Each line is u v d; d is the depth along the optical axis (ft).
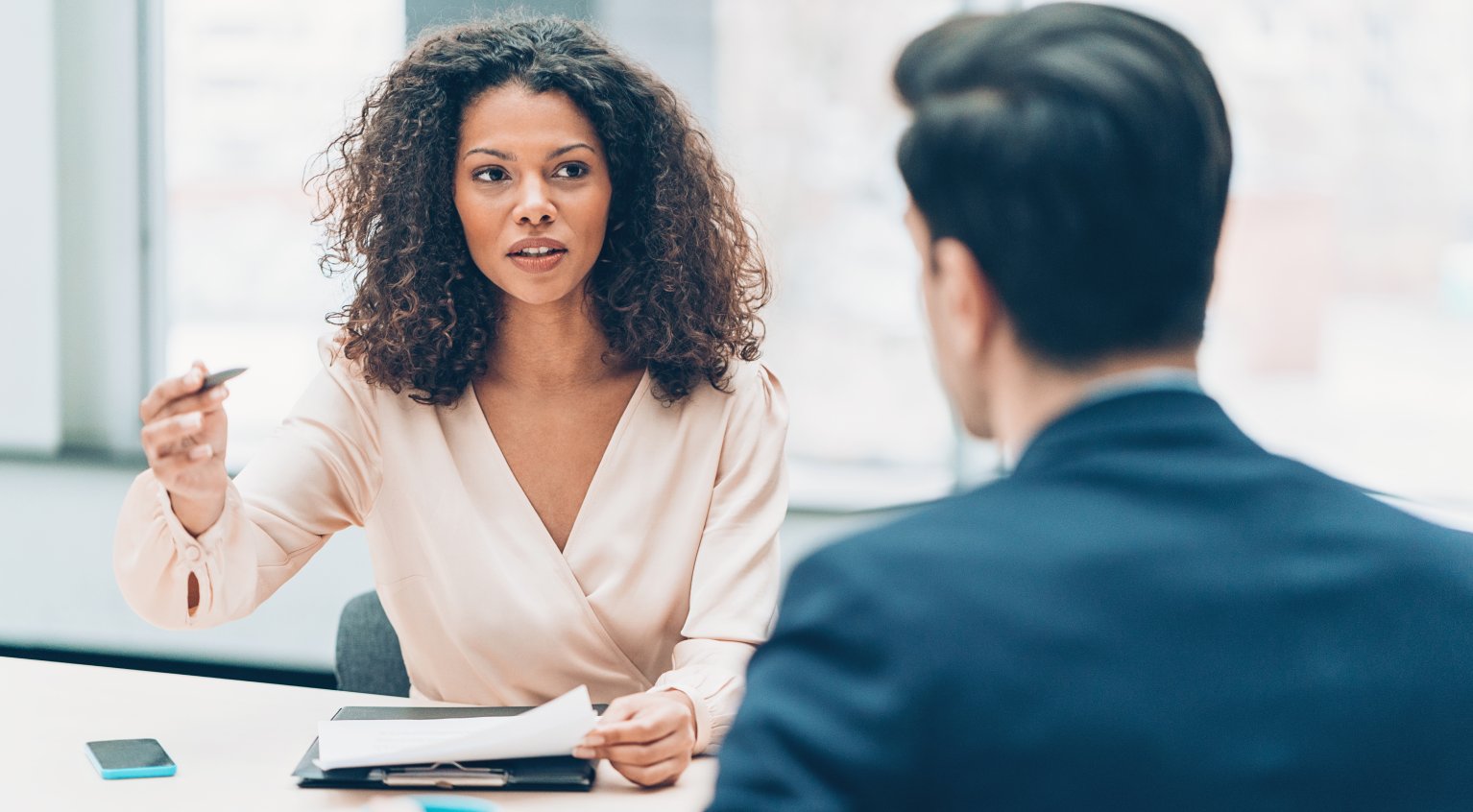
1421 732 2.20
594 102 5.57
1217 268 2.45
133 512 4.83
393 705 5.27
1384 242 14.85
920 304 2.62
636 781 4.49
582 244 5.53
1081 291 2.34
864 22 14.83
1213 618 2.20
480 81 5.60
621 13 14.82
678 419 5.89
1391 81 14.42
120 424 16.89
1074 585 2.20
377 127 5.80
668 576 5.73
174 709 5.19
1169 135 2.30
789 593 2.34
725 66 15.11
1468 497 14.74
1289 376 15.39
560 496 5.82
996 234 2.35
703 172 5.99
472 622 5.61
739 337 6.07
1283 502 2.34
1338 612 2.24
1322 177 14.80
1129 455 2.34
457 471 5.71
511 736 4.35
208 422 4.66
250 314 16.70
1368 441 15.28
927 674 2.13
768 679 2.27
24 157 16.24
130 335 16.71
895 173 2.51
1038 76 2.34
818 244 15.34
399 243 5.68
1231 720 2.15
